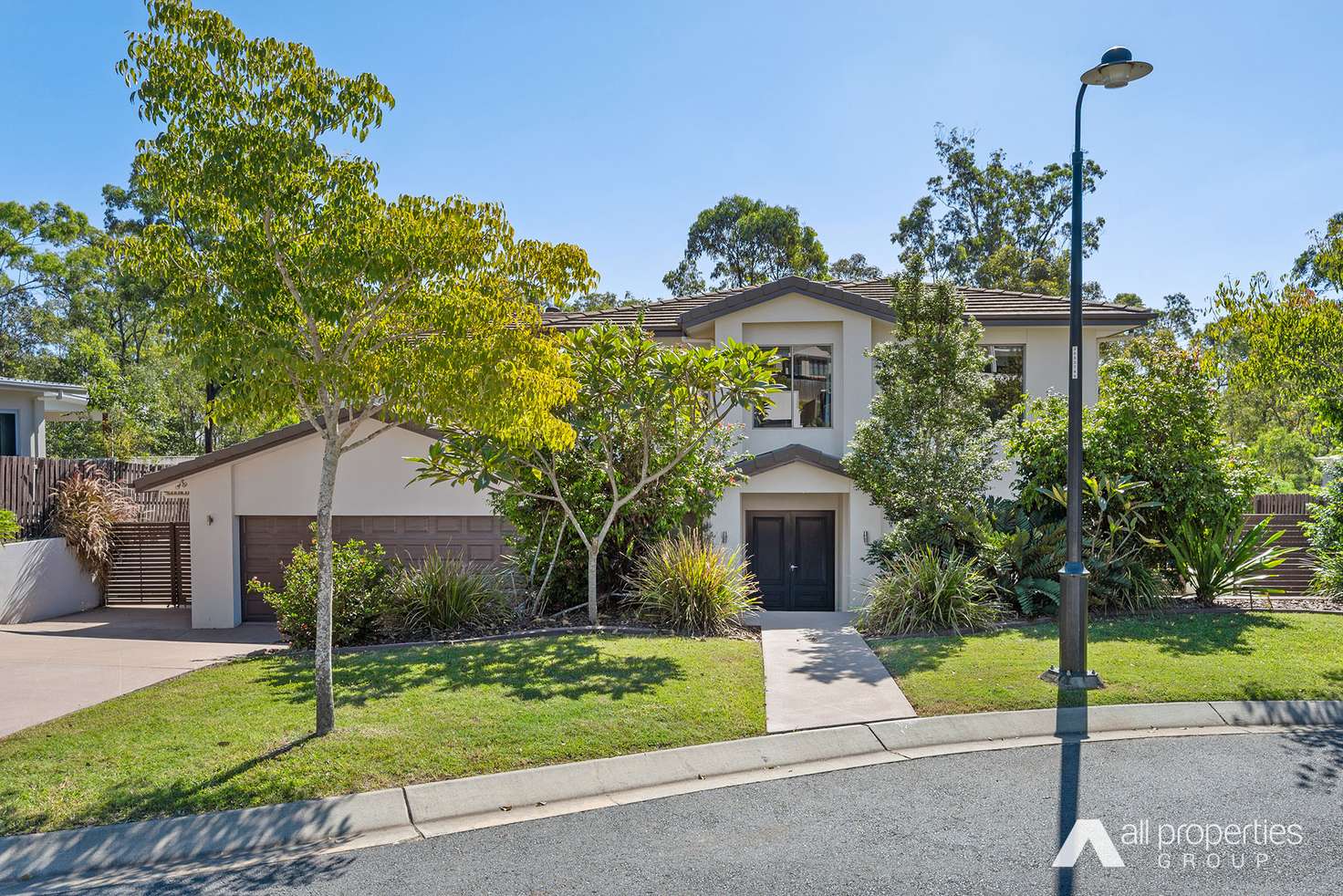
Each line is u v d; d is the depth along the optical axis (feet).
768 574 52.60
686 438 40.86
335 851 17.42
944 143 146.20
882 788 20.29
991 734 23.99
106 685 30.14
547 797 20.01
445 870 16.44
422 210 23.06
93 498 57.57
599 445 39.55
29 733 23.94
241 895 15.56
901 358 42.57
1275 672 28.04
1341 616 37.14
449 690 26.81
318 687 22.89
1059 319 54.19
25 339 143.13
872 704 25.81
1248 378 35.76
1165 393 41.55
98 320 140.56
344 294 22.22
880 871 16.02
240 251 21.18
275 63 21.58
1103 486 41.73
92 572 57.52
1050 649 31.71
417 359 22.36
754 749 22.58
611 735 22.82
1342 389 34.24
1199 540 41.04
